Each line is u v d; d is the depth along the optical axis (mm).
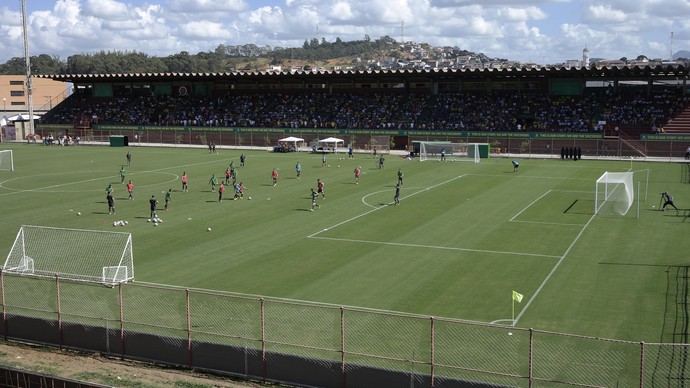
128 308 32469
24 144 132250
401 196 65688
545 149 108312
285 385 24984
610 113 111688
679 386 22844
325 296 34688
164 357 26938
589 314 31625
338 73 127875
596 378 23734
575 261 41156
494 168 88875
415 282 37125
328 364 24438
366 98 132375
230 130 128125
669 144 101125
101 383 24891
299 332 29188
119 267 37281
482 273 38781
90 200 64688
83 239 47375
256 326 29922
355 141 121000
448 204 61156
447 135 115500
